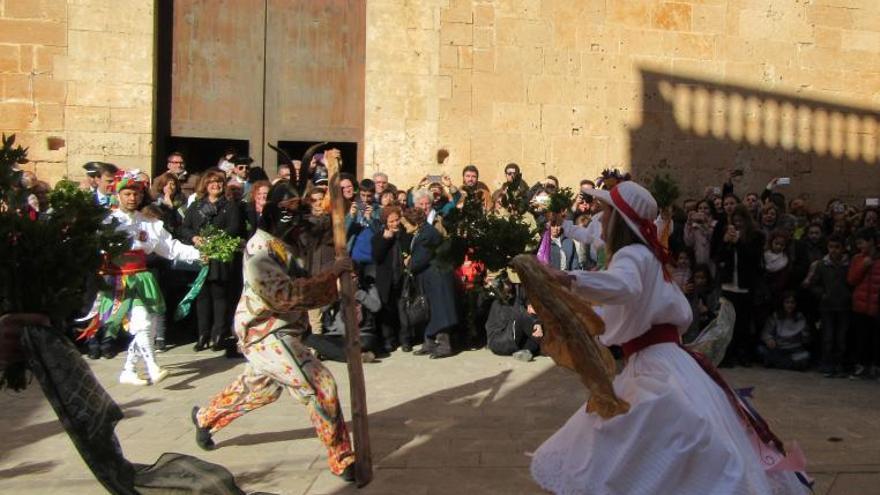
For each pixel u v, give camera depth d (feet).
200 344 30.60
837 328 29.01
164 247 26.20
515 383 26.30
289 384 16.87
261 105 39.47
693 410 11.70
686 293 30.55
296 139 39.91
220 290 30.01
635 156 42.34
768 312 30.42
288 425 21.20
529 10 40.75
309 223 17.85
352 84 40.32
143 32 36.73
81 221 10.49
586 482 12.01
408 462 18.21
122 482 10.39
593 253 30.45
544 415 22.43
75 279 10.30
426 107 39.88
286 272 16.98
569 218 31.19
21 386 10.37
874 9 45.39
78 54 36.11
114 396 24.20
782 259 30.32
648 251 12.72
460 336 32.32
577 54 41.39
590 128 41.73
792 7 44.14
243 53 39.27
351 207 30.89
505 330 30.32
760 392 26.16
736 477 11.35
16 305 10.12
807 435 20.84
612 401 11.93
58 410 10.06
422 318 30.42
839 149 45.24
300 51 39.83
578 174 41.65
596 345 12.10
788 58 44.21
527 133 40.96
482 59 40.37
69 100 36.09
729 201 32.35
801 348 30.01
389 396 24.52
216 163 43.80
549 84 41.14
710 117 43.24
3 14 35.40
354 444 16.76
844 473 17.48
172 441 19.88
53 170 36.04
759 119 43.96
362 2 40.29
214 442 19.43
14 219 10.03
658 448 11.67
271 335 16.94
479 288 17.29
